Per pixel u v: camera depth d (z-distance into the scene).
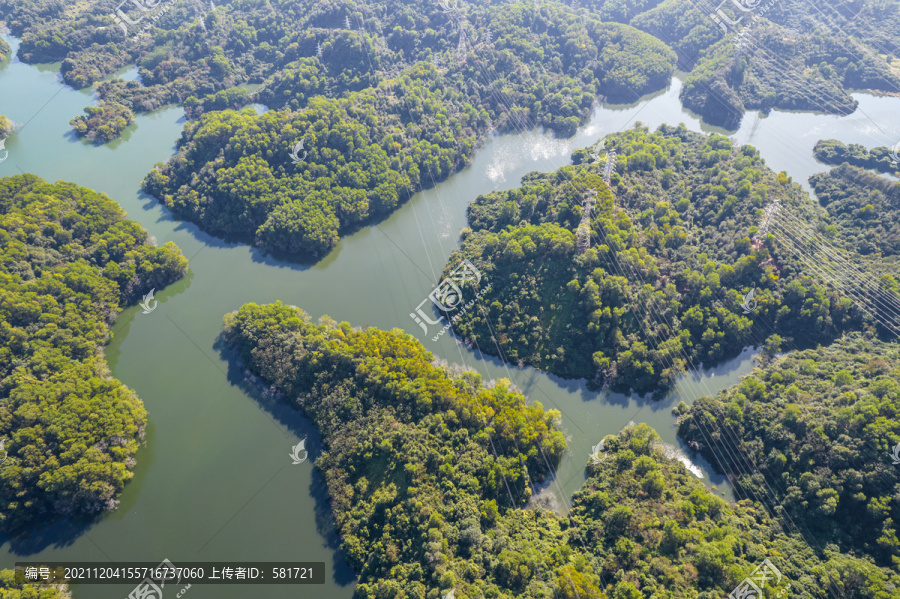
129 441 124.94
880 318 139.88
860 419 112.25
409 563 101.62
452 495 109.19
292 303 158.25
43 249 151.12
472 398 123.19
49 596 103.75
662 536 104.56
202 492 120.81
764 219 150.50
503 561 99.00
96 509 117.00
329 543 111.88
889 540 101.81
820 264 148.88
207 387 138.50
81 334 140.38
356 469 117.44
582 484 121.62
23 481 113.06
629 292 143.50
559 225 156.38
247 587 107.44
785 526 110.81
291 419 131.25
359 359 129.62
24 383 123.06
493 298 150.75
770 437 120.56
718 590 96.50
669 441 130.88
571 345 142.62
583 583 95.69
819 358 136.75
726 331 142.75
